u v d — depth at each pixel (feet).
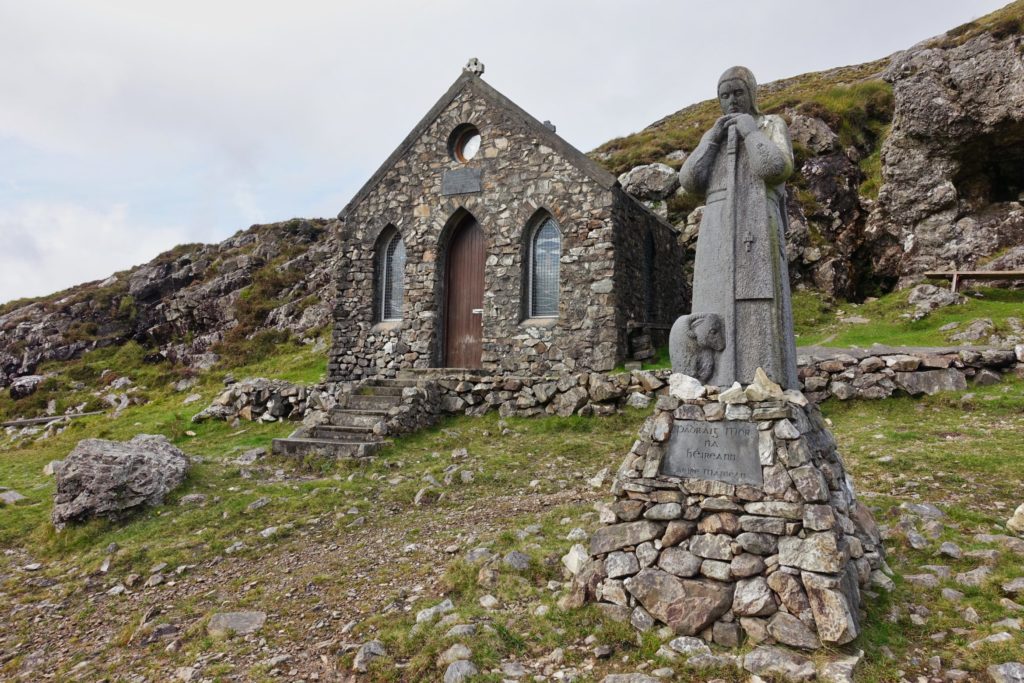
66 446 47.44
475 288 53.93
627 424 36.17
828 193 68.85
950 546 16.39
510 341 49.44
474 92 53.31
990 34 61.72
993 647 11.91
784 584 12.82
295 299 101.50
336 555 21.44
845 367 35.55
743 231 16.29
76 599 20.72
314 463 33.94
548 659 13.17
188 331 107.34
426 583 17.92
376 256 57.16
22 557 24.93
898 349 37.91
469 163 52.95
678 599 13.55
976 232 60.34
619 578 14.51
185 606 18.75
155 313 113.70
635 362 45.52
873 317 54.08
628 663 12.72
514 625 14.61
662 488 14.71
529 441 34.94
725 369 16.11
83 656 16.72
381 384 46.14
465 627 14.29
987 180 64.23
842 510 14.65
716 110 117.39
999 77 58.44
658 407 15.64
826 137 73.00
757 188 16.30
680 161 79.46
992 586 14.32
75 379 98.12
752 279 16.05
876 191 69.51
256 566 21.49
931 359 34.06
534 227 50.96
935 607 13.94
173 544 23.50
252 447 38.68
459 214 53.72
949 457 24.43
